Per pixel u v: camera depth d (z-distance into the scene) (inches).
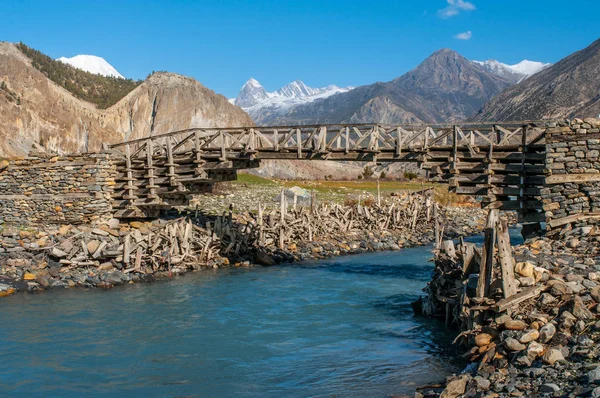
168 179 1165.7
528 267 553.6
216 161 1141.7
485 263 546.3
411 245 1608.0
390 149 1038.4
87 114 6978.4
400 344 625.0
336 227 1610.5
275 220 1449.3
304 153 1077.1
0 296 877.2
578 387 373.1
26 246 1011.3
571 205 859.4
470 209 2393.0
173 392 498.6
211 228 1252.5
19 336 668.7
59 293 904.9
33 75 6722.4
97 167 1167.0
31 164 1220.5
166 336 669.3
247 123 7652.6
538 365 428.5
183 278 1047.0
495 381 421.4
